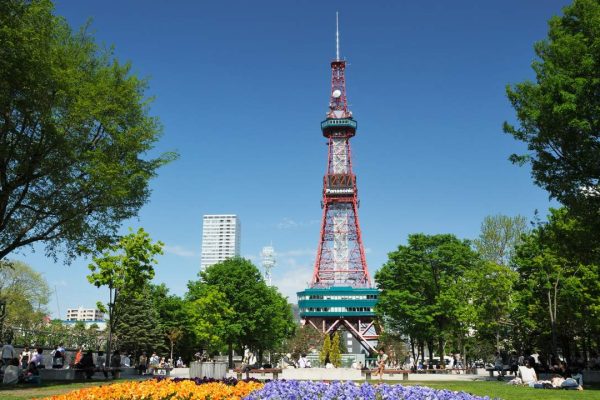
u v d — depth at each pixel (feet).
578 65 81.46
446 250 188.65
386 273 199.52
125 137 90.53
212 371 83.15
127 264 131.75
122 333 236.43
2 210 83.87
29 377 83.66
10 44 67.92
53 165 84.58
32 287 247.91
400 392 39.88
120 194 87.66
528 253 153.28
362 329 408.87
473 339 209.97
